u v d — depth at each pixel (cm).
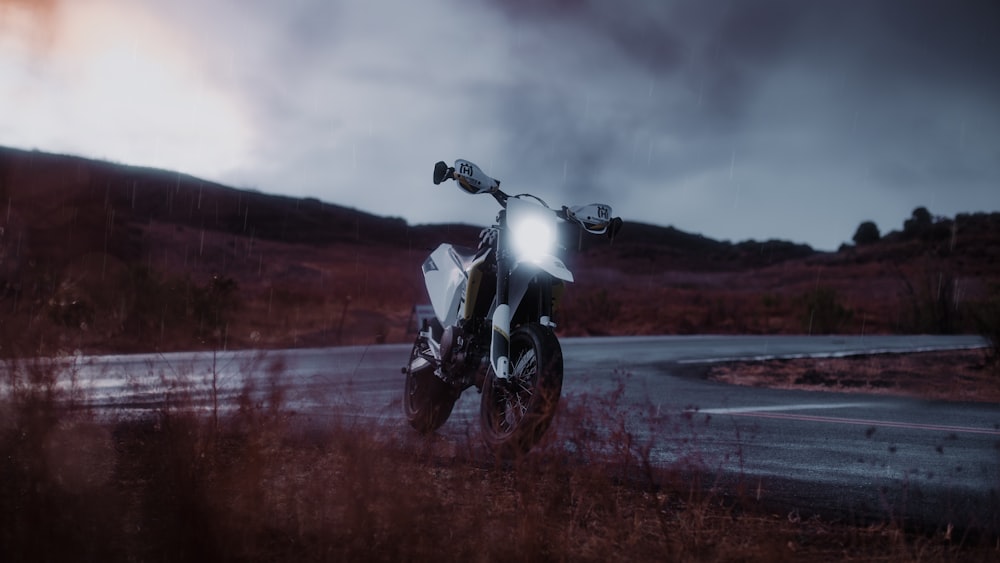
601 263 10394
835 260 9619
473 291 672
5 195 6125
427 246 788
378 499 434
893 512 527
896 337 2784
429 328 753
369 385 1145
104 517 406
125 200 8200
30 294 817
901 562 416
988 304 1817
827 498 561
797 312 3822
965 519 514
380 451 490
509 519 424
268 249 7256
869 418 963
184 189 9138
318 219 9919
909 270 7981
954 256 8362
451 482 489
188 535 371
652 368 1585
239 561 369
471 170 656
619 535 427
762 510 516
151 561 369
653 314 3697
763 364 1722
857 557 423
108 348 1559
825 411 1020
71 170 8206
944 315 3366
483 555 382
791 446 762
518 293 644
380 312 2992
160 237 6412
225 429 558
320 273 6294
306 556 375
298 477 500
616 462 524
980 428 902
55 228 5512
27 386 521
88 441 533
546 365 591
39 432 478
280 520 424
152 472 482
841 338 2666
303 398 786
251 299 2975
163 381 654
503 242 651
